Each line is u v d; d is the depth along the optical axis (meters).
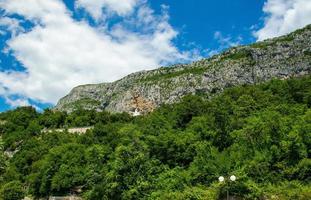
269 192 65.75
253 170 70.31
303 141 72.06
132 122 131.50
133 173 77.88
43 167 102.56
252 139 77.50
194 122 94.25
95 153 88.81
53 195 97.31
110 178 77.81
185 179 74.94
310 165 67.50
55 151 107.44
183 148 82.88
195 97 129.50
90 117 183.75
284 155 71.44
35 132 168.00
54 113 197.50
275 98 107.75
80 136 125.00
